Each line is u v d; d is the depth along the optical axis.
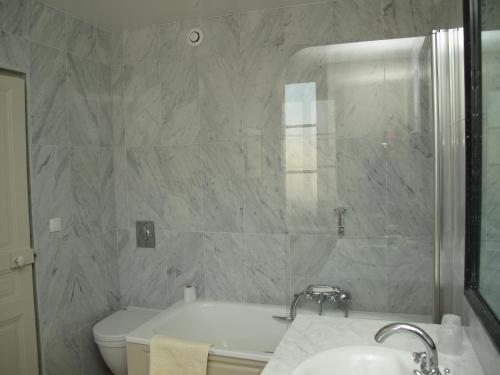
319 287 2.43
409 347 1.32
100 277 2.75
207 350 1.99
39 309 2.26
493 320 1.05
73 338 2.50
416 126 2.26
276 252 2.56
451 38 1.57
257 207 2.59
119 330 2.49
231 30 2.58
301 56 2.45
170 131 2.76
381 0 2.29
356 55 2.35
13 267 2.10
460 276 1.48
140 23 2.71
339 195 2.40
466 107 1.26
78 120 2.58
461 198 1.44
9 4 2.11
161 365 2.05
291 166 2.49
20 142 2.16
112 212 2.87
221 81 2.62
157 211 2.82
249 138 2.58
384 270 2.33
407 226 2.29
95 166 2.72
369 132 2.34
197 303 2.65
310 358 1.23
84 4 2.37
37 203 2.26
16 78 2.14
